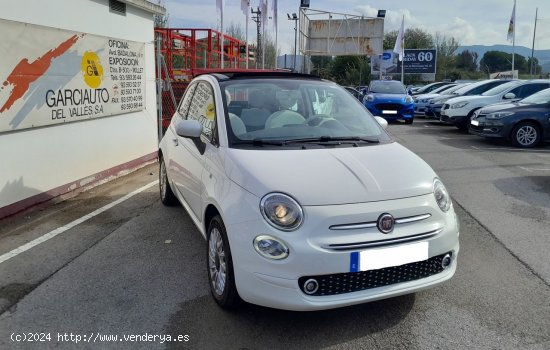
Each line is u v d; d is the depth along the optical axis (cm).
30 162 574
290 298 284
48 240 484
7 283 385
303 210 287
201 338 305
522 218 554
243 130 380
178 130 396
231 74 462
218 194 332
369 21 2716
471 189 691
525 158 954
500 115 1123
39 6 576
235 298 323
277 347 296
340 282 290
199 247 463
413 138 1295
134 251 454
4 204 538
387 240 293
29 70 555
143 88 873
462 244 470
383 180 314
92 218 557
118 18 775
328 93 459
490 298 358
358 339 304
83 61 668
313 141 379
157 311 339
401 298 358
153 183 739
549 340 303
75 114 652
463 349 294
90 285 381
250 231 292
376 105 1738
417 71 5216
